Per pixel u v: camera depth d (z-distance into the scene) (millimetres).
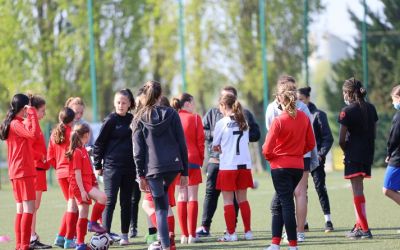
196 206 24391
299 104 23047
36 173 23312
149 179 19688
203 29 83188
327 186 44656
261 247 22391
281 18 80188
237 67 82688
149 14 83188
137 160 19797
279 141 20172
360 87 23047
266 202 36312
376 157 64562
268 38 80375
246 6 81938
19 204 22516
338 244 22328
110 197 23859
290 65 80312
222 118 24422
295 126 20078
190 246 23375
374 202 33969
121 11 81812
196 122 24531
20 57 73875
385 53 70438
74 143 22469
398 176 23031
